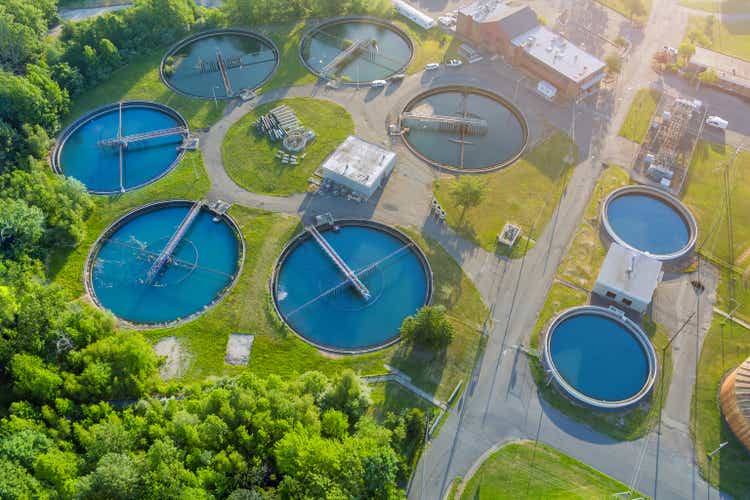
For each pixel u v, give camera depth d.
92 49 159.50
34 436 84.12
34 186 122.88
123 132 150.38
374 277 120.88
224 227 129.25
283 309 115.56
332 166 133.25
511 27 162.75
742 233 126.00
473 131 149.88
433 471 93.00
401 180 136.75
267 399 90.69
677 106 148.62
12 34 153.88
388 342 110.19
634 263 114.62
